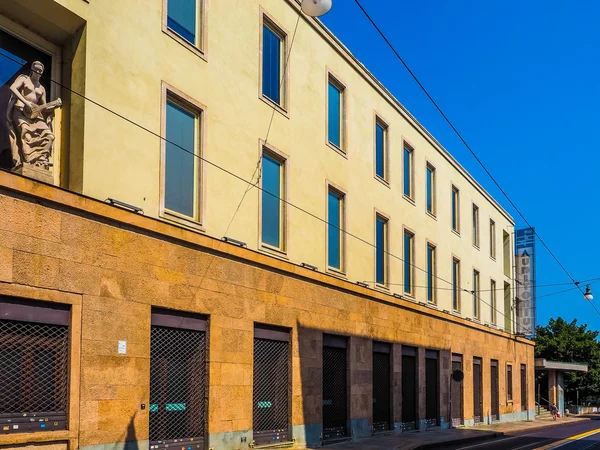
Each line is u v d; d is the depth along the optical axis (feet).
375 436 74.90
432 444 72.18
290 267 59.41
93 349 39.37
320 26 69.36
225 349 50.52
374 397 76.89
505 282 139.23
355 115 76.54
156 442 44.27
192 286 47.67
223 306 50.72
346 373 70.13
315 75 68.18
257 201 56.59
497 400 123.54
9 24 39.52
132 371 41.91
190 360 47.93
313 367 62.69
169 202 47.50
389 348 80.69
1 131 38.22
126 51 44.29
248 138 56.03
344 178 72.79
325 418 65.98
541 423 135.03
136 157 44.42
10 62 39.58
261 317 55.21
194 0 51.72
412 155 93.04
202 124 50.62
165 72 47.44
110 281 40.91
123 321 41.60
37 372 36.63
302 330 61.26
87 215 39.63
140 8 45.73
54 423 37.06
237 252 52.21
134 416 41.73
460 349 104.83
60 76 42.22
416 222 91.91
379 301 78.13
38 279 36.35
